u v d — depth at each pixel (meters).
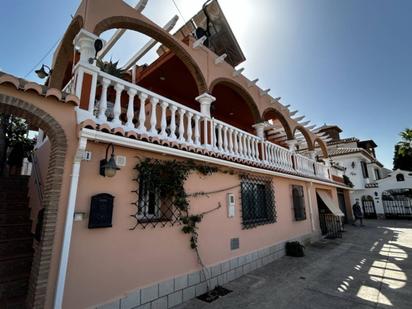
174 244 5.07
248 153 8.26
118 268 4.02
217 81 7.71
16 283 4.04
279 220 9.35
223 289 5.69
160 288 4.57
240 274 6.67
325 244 11.50
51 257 3.25
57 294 3.14
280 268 7.44
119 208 4.24
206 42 9.67
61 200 3.48
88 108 4.10
